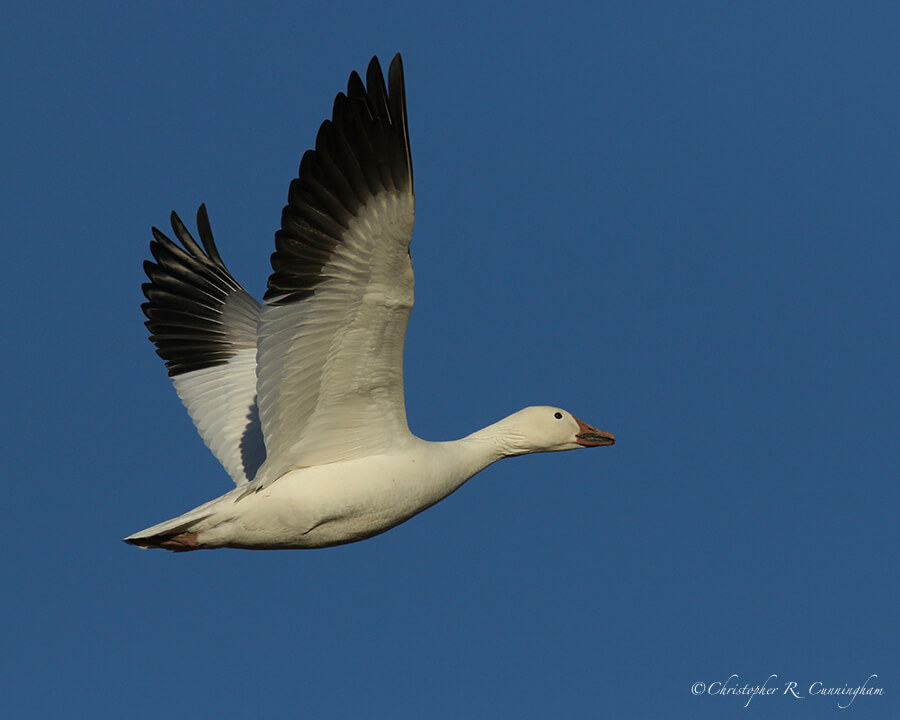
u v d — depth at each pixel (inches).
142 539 483.2
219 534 487.5
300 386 461.7
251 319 599.2
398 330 451.2
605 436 575.8
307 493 485.1
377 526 500.1
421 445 508.4
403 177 415.5
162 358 599.2
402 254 427.2
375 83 414.9
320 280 435.2
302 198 426.0
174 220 608.4
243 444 565.9
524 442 566.9
